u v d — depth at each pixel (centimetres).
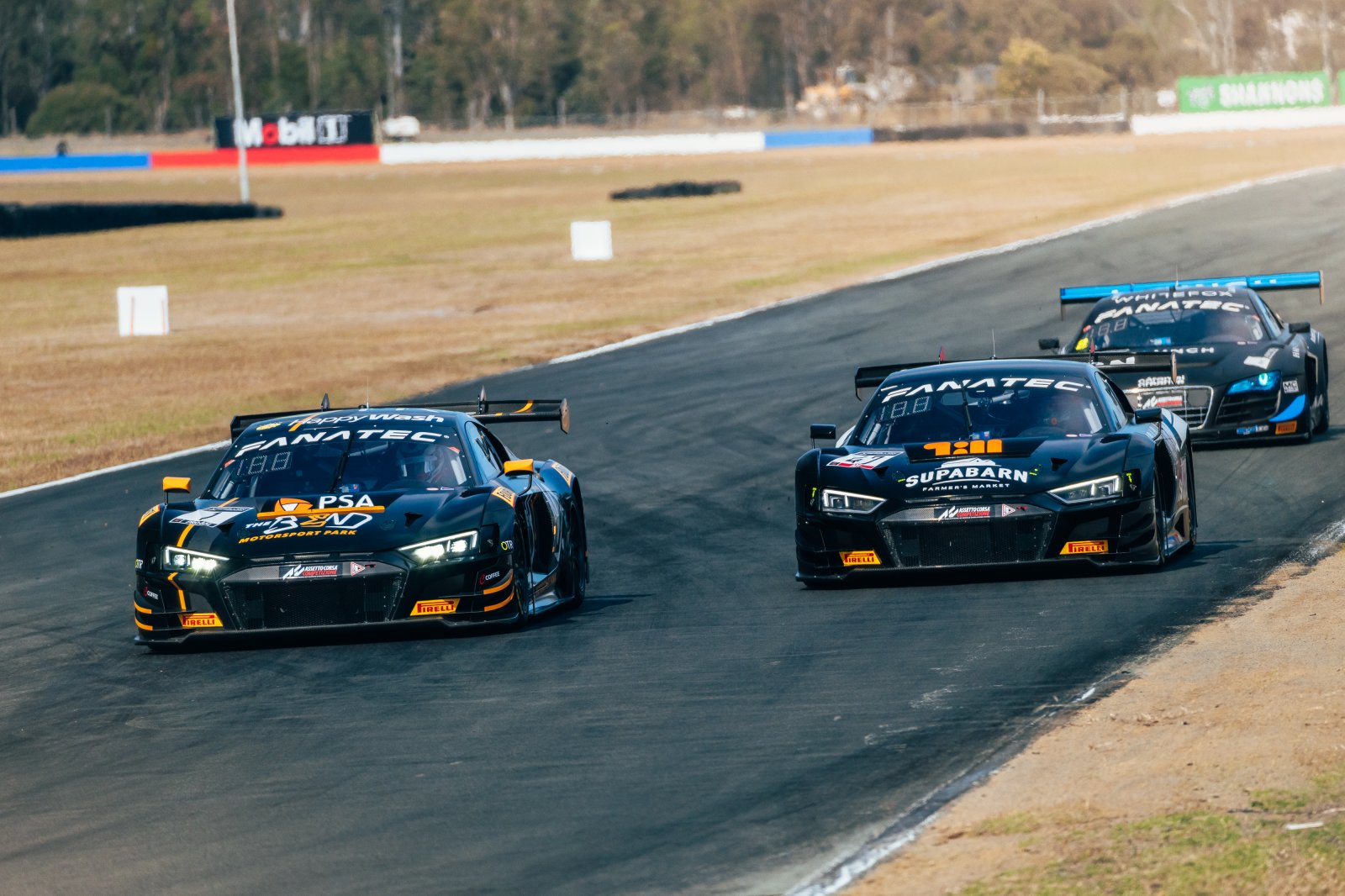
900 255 13338
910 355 8306
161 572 3197
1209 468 4953
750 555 4138
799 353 8619
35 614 3878
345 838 2022
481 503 3284
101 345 10788
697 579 3856
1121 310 5756
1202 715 2262
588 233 14762
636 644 3106
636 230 17100
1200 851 1709
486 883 1828
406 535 3178
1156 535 3375
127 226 19662
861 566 3438
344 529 3198
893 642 2950
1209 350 5409
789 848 1881
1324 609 2912
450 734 2500
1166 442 3600
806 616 3272
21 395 8675
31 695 3003
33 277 15500
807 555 3509
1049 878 1677
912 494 3400
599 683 2783
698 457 5803
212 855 1992
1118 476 3350
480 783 2222
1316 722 2167
